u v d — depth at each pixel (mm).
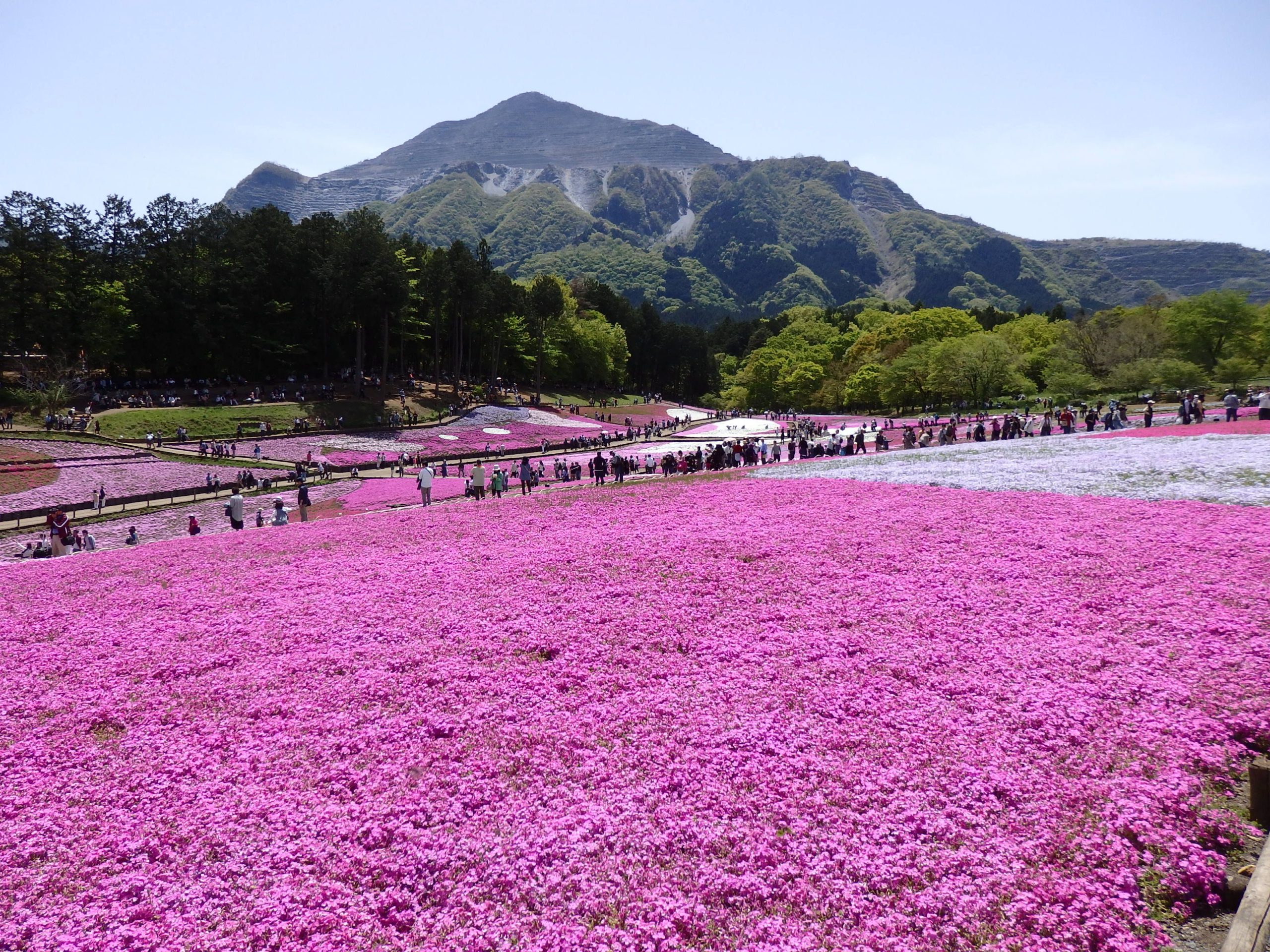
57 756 10742
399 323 107812
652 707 11195
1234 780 8883
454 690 12031
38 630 15875
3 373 78438
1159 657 11523
